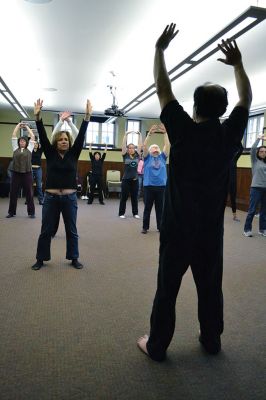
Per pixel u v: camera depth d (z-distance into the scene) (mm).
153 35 4547
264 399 1469
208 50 4633
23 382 1527
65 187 3045
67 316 2195
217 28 4207
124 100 8734
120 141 11352
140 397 1461
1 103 9148
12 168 5652
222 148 1465
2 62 5828
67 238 3178
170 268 1579
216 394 1493
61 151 3039
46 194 3074
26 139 5691
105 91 7891
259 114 9148
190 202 1495
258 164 4766
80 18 4078
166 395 1479
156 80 1486
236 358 1772
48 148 3010
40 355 1739
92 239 4410
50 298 2475
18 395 1443
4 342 1851
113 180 10062
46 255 3139
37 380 1545
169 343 1718
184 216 1503
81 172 10148
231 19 3941
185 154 1457
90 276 2982
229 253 3938
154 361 1723
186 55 5098
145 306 2391
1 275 2920
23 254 3578
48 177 3051
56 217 3145
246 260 3660
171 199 1538
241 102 1536
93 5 3746
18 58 5617
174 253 1560
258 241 4586
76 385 1521
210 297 1706
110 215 6469
